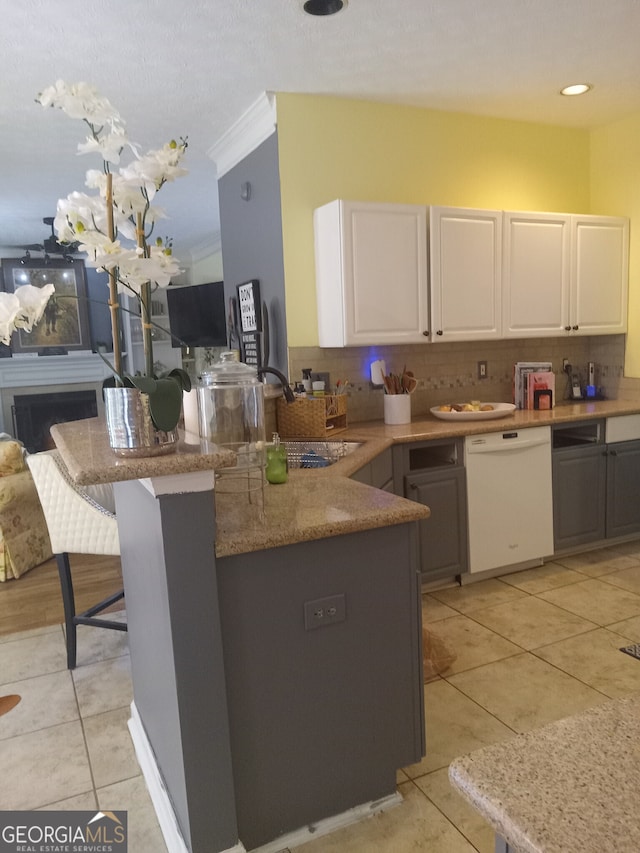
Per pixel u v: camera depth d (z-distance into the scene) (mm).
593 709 867
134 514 1866
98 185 1406
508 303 3783
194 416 2090
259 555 1611
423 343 3799
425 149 3793
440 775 2021
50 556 4176
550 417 3650
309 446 3182
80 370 8039
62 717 2434
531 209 4160
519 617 3086
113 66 2930
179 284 8047
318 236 3529
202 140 4039
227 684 1616
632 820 653
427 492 3316
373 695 1822
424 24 2684
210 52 2844
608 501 3873
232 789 1628
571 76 3316
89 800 1982
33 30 2566
